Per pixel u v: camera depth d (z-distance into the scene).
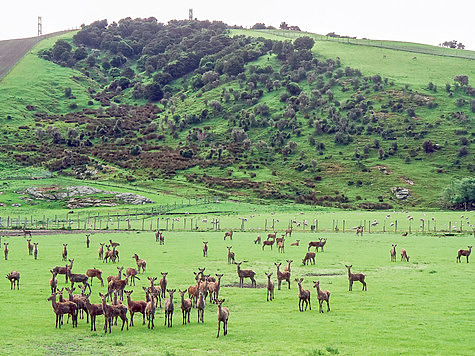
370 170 178.88
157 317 31.56
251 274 40.84
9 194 145.75
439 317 30.20
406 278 43.53
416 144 194.75
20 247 67.88
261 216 118.50
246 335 27.05
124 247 68.06
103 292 38.16
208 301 35.50
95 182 166.50
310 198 157.12
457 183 150.50
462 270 47.88
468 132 199.12
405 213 124.62
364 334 26.92
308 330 27.84
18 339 26.27
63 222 110.31
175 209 130.88
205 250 59.34
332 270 48.88
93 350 24.53
